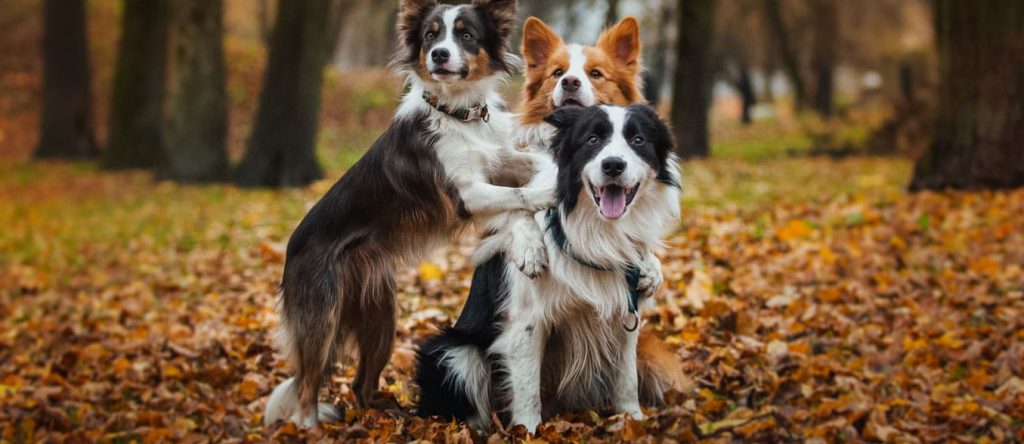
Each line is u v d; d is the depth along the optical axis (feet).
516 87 23.61
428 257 18.51
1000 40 39.93
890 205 38.96
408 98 18.45
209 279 33.88
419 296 26.99
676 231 34.37
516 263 16.07
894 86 125.29
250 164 59.21
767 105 165.68
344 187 18.42
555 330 16.78
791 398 19.26
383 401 19.16
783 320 23.99
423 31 18.29
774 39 126.93
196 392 22.54
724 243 32.07
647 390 18.17
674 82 71.05
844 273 28.63
